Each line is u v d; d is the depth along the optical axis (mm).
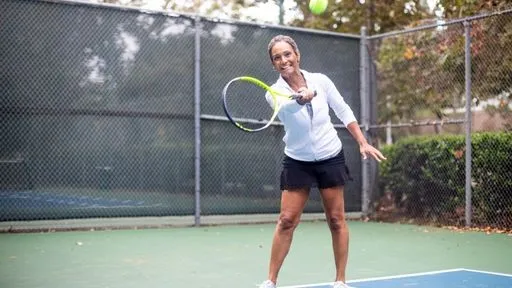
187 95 8055
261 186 8461
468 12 9023
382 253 5875
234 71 8328
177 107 7992
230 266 5160
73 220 7520
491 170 7707
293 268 5066
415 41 8672
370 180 9172
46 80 7316
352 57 9148
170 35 7969
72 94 7434
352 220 9023
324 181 3531
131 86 7730
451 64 8227
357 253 5879
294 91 3506
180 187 7988
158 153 7863
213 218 8234
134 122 7738
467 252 5930
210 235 7207
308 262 5367
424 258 5578
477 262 5363
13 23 7188
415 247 6270
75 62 7461
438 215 8344
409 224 8477
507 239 6848
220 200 8203
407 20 11758
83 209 7469
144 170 7777
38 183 7270
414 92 8711
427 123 8281
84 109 7488
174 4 12023
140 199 7746
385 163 9070
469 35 7727
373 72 9164
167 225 8062
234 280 4555
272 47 3500
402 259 5520
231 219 8375
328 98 3574
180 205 7984
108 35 7633
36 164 7262
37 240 6645
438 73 8391
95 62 7555
